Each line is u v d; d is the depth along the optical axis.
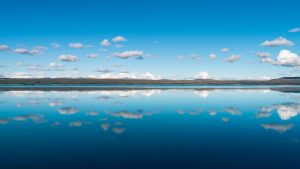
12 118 30.66
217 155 17.12
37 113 34.50
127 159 16.38
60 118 30.69
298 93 76.62
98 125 26.59
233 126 26.23
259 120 29.64
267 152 17.73
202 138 21.44
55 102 47.56
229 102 49.12
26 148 18.62
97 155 17.11
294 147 18.89
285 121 28.98
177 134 22.81
